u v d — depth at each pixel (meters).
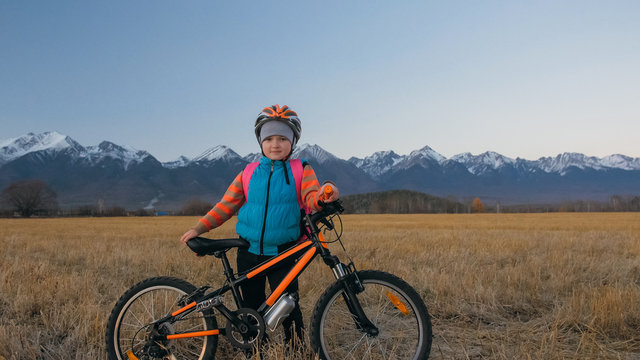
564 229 22.30
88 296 4.99
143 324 3.03
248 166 3.23
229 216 3.21
